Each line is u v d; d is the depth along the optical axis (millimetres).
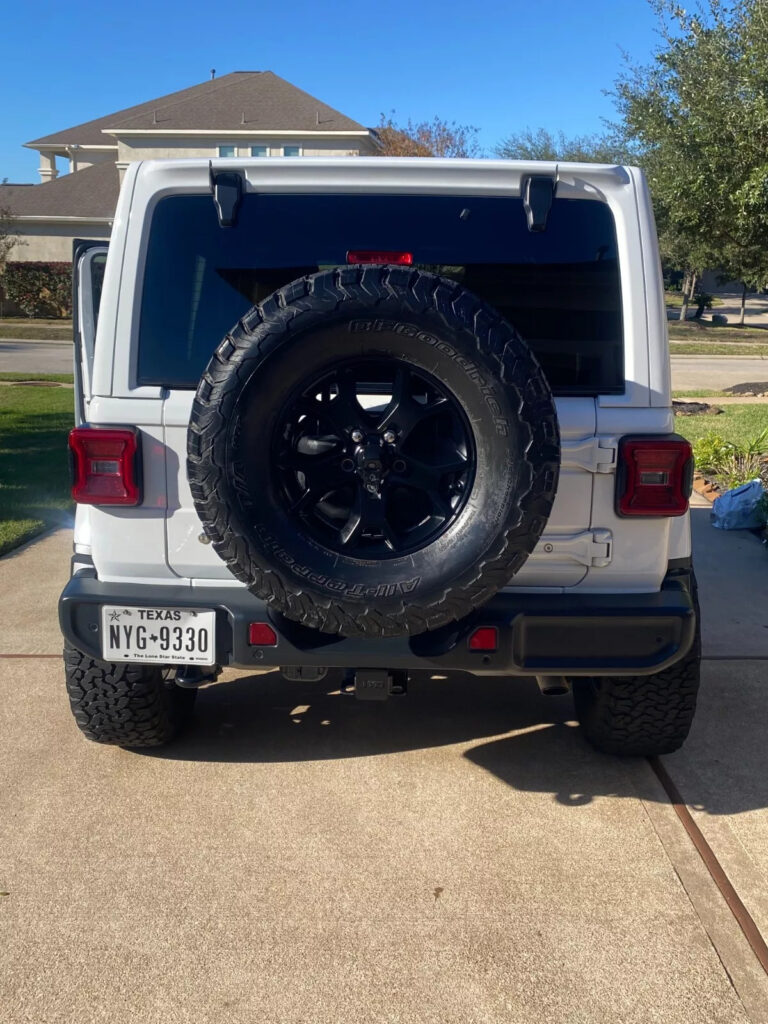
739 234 9070
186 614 2928
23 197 40094
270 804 3309
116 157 44312
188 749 3697
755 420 13047
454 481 2703
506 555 2588
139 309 2893
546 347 2969
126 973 2482
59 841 3061
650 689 3295
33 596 5543
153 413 2852
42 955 2541
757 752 3727
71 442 2852
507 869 2953
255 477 2586
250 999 2400
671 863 2988
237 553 2605
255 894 2814
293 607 2633
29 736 3773
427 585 2604
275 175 2926
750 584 5930
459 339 2486
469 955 2566
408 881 2887
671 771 3570
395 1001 2398
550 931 2666
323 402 2646
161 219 2936
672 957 2564
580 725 3820
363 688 3027
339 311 2484
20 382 17453
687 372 22344
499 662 2877
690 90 8805
